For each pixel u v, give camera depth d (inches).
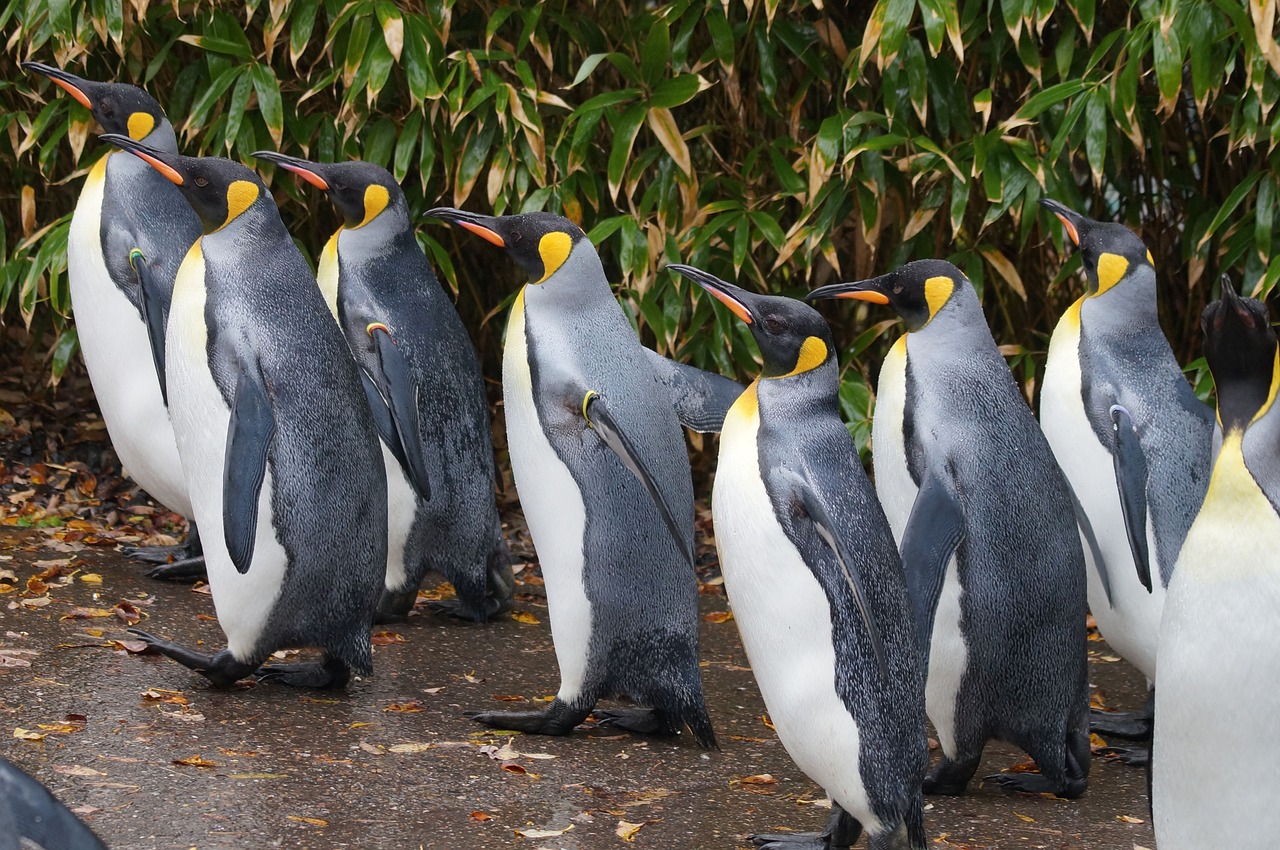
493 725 311.3
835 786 251.0
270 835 235.1
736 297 254.1
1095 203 534.3
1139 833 275.7
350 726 300.0
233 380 302.5
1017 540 285.9
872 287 304.8
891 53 422.0
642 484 303.1
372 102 452.1
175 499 414.3
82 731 277.0
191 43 476.7
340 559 312.8
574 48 539.8
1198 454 335.9
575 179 494.6
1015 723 293.3
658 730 318.0
